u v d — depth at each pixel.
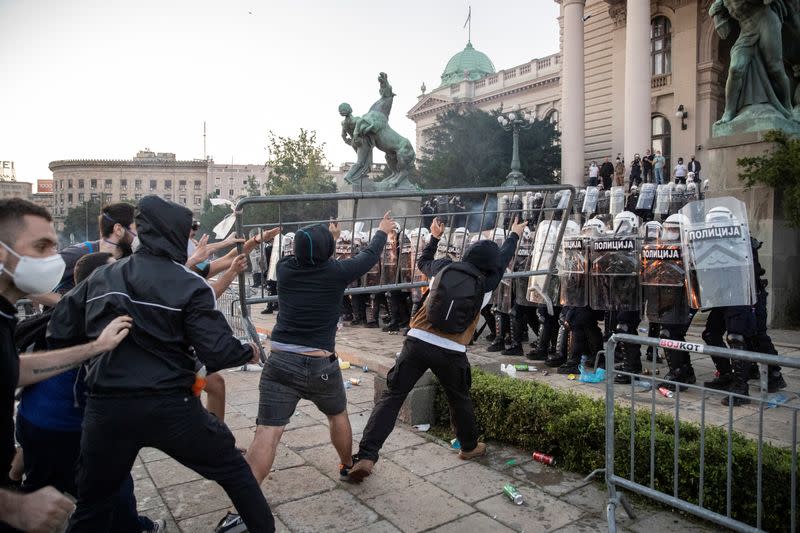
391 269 8.20
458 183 30.67
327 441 4.50
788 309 9.52
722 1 10.26
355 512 3.31
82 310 2.45
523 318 7.47
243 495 2.55
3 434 1.82
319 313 3.29
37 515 1.53
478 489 3.60
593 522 3.15
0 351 1.80
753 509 2.96
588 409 3.86
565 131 25.20
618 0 29.42
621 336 3.12
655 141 28.47
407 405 4.84
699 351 2.73
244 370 7.23
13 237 1.94
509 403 4.32
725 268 5.07
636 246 5.77
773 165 9.05
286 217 17.89
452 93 47.00
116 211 3.72
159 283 2.37
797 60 10.98
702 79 26.44
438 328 3.64
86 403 2.37
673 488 3.18
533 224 6.95
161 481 3.80
